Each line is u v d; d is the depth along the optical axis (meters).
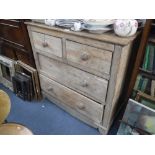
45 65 1.41
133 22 0.86
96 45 0.93
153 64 1.04
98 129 1.34
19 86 1.67
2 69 1.82
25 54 1.56
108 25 0.94
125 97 1.34
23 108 1.60
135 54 1.15
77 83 1.22
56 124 1.43
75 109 1.40
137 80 1.15
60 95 1.45
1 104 0.94
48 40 1.19
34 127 1.40
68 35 1.03
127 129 1.23
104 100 1.12
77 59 1.09
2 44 1.74
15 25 1.39
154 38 0.98
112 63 0.93
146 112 1.09
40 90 1.66
